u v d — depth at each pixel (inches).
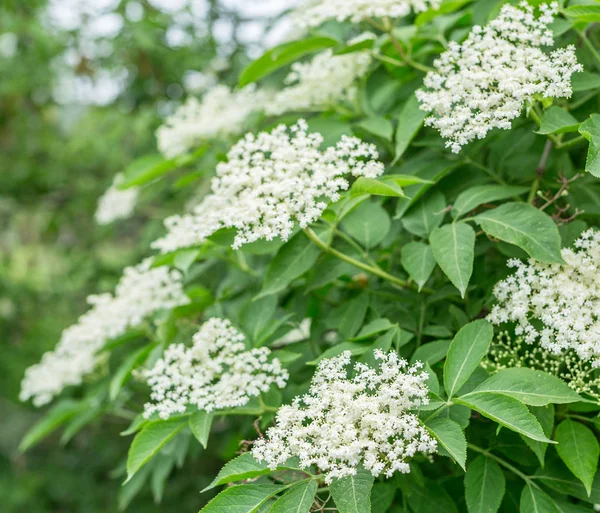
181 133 40.0
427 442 25.5
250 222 28.6
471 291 31.6
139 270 37.9
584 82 30.1
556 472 28.4
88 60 67.3
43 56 66.8
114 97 67.6
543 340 27.4
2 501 71.4
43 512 71.3
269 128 37.3
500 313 28.3
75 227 69.8
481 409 25.6
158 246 35.6
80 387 57.5
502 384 26.4
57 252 78.1
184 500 57.9
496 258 32.4
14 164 74.5
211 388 29.2
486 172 33.2
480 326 27.3
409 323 31.8
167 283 38.1
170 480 57.9
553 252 27.4
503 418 25.3
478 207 32.2
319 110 38.9
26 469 78.9
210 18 57.6
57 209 72.1
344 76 36.5
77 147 68.2
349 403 25.5
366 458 25.0
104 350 39.0
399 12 32.4
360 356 29.6
